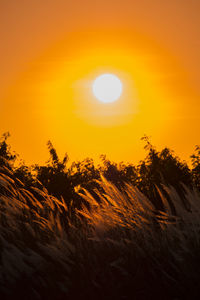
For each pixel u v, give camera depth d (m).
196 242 6.54
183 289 5.77
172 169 64.50
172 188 7.14
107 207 7.94
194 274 5.88
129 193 7.77
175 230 6.66
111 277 6.18
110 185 7.97
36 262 6.32
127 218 7.66
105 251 7.09
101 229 7.59
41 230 7.84
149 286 5.91
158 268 6.17
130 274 6.23
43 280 6.05
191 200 6.83
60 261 6.40
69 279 6.14
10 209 7.89
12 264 6.12
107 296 5.86
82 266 6.42
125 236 7.39
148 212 7.55
